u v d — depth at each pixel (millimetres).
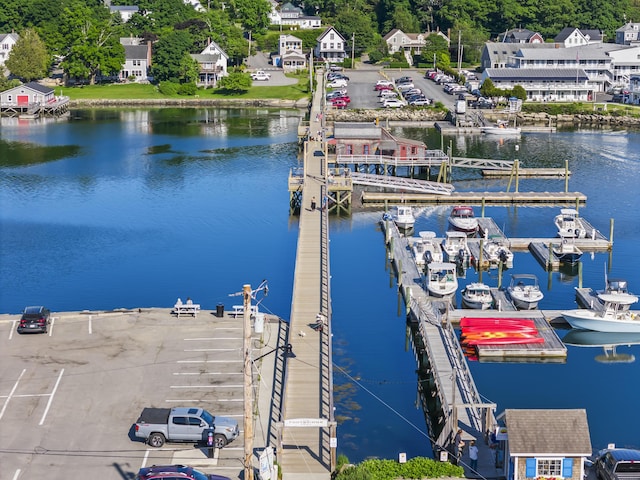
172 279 92312
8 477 51750
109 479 51750
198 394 62000
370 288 92188
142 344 70500
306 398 60312
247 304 48781
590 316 81125
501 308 84750
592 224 115125
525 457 51469
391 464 53688
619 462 51719
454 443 57219
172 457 54219
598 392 69438
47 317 73750
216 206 122625
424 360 74250
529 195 126750
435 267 89000
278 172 144500
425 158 139625
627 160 154375
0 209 119500
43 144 168750
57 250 101500
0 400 60969
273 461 52469
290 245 104938
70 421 58312
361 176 127375
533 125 195625
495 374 72625
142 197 127438
